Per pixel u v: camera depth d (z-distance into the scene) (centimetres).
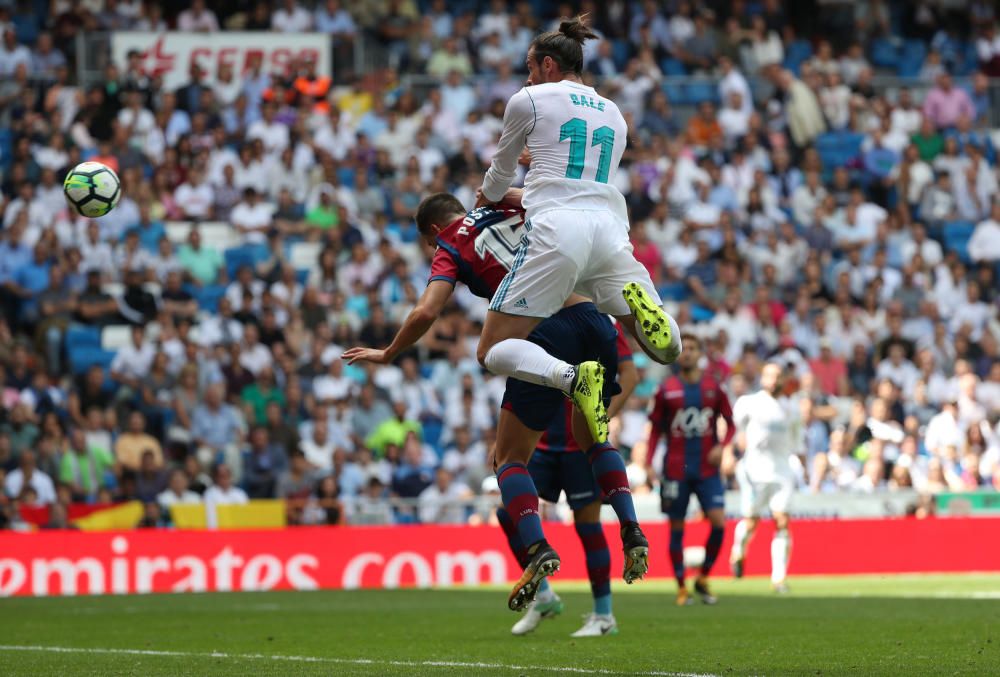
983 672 995
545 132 998
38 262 3294
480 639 1373
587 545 1405
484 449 3019
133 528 2628
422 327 1078
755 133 3997
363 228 3566
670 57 4244
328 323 3244
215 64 3788
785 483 2330
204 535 2573
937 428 3098
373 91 3912
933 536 2878
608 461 1022
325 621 1688
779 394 2359
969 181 4016
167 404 2986
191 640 1412
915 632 1392
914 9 4584
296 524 2716
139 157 3584
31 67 3828
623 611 1823
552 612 1445
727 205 3778
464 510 2831
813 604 1938
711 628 1487
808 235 3738
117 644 1377
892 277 3681
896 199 4006
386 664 1099
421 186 3675
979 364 3466
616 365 1059
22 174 3478
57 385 3033
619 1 4328
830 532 2844
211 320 3192
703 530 2825
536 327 1021
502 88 3959
